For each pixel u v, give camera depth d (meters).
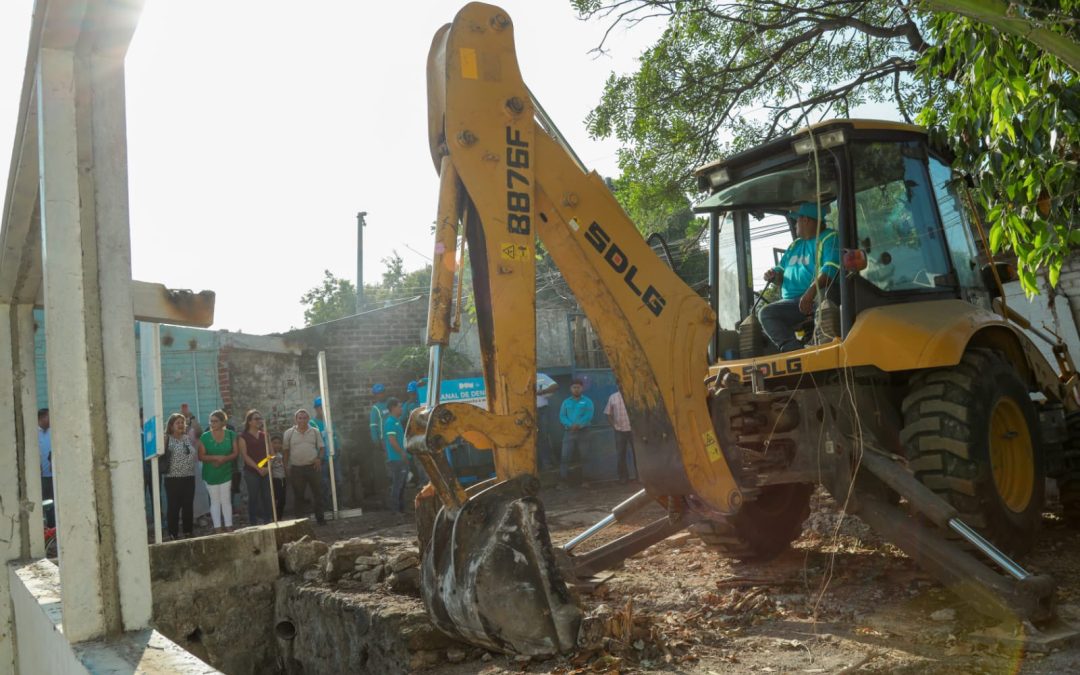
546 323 19.80
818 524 7.41
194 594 5.52
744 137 12.78
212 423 11.25
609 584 5.84
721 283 6.48
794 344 5.80
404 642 4.08
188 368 16.28
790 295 5.98
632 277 4.31
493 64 3.94
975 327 5.25
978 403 5.07
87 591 2.29
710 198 6.24
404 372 17.81
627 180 13.55
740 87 12.45
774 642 4.16
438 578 3.38
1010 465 5.46
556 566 3.32
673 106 12.69
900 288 5.60
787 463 5.39
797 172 5.75
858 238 5.49
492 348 3.96
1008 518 5.08
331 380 17.39
